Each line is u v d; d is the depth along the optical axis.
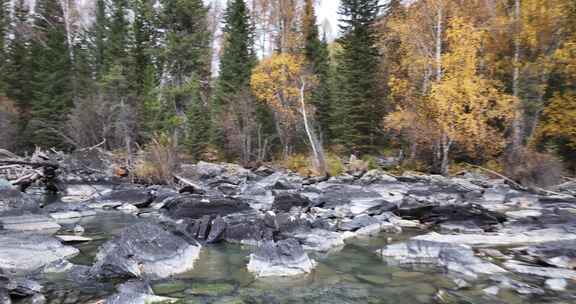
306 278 6.53
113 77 31.77
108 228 10.28
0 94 32.59
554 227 9.56
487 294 5.70
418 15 23.97
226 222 9.67
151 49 32.06
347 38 29.03
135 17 34.84
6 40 37.88
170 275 6.57
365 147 27.73
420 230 10.54
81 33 43.91
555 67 22.33
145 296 5.31
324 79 32.72
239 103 30.14
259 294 5.73
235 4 34.25
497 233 9.78
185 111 33.06
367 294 5.76
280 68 29.33
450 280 6.38
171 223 10.57
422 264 7.35
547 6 21.55
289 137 30.75
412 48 24.59
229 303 5.33
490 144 22.03
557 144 21.70
